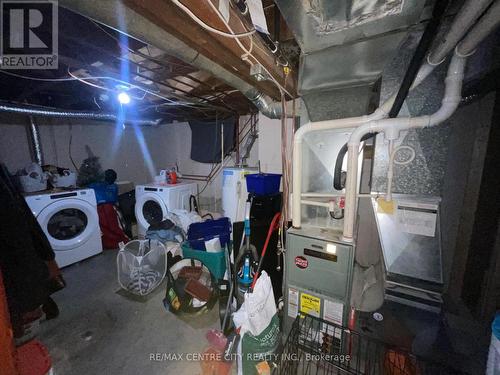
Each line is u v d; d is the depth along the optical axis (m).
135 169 3.90
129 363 1.29
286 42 1.44
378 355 1.06
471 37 0.73
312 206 1.38
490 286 1.19
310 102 1.34
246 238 1.67
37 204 2.11
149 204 3.03
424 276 1.11
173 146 4.17
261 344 1.11
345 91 1.24
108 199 2.95
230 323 1.48
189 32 0.88
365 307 1.20
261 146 2.48
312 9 0.71
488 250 1.22
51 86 2.14
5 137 2.53
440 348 1.02
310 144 1.36
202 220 2.67
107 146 3.52
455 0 0.89
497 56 1.03
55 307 1.65
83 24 1.14
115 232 2.87
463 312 1.38
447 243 1.48
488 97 1.31
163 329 1.54
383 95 1.22
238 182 2.53
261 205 1.92
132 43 1.37
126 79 1.83
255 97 1.75
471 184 1.40
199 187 3.92
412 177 1.16
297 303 1.31
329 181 1.36
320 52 0.97
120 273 1.96
